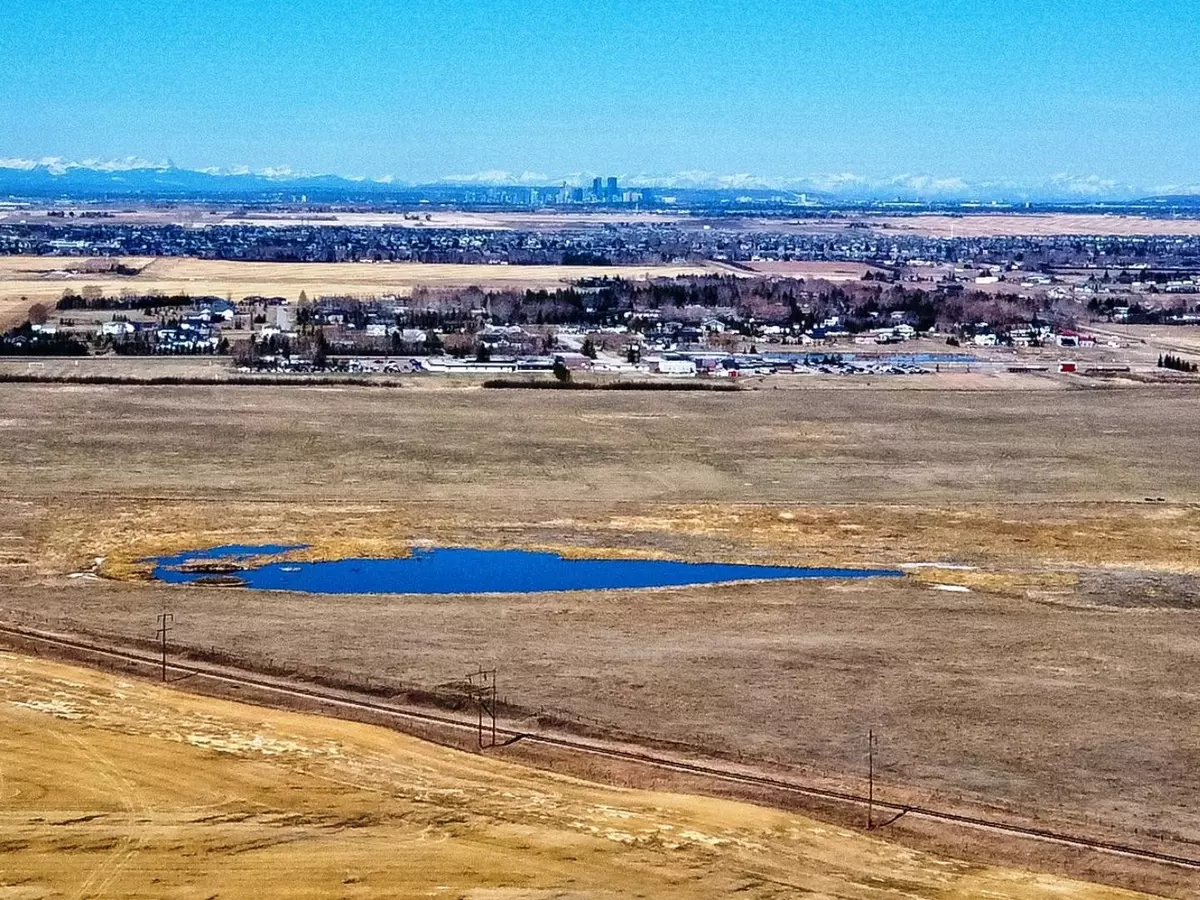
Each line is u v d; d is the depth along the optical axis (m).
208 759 77.31
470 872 66.12
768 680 92.12
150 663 93.88
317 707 87.31
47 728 80.56
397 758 79.19
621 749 81.56
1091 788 77.31
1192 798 76.38
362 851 67.75
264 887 64.31
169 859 66.31
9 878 64.06
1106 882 67.44
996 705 88.44
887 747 82.12
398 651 96.94
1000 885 66.31
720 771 78.88
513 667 94.06
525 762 79.81
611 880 65.69
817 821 73.00
